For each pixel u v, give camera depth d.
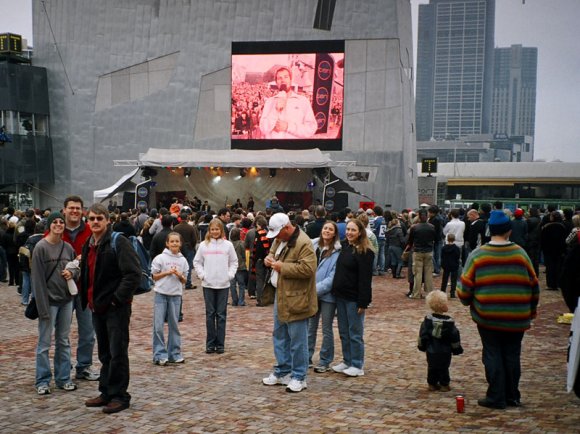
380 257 18.09
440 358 6.50
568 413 5.69
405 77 37.16
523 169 61.69
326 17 35.88
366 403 6.16
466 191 63.09
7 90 38.00
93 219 5.92
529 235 17.09
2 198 39.12
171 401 6.24
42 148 39.06
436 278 17.55
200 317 11.52
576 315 5.20
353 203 36.09
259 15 36.31
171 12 37.41
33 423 5.54
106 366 6.16
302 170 32.78
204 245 8.57
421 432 5.23
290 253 6.64
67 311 6.68
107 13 38.28
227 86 36.75
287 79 36.03
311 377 7.25
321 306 7.58
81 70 38.72
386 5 35.59
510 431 5.19
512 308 5.75
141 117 37.91
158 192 32.66
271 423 5.54
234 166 28.34
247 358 8.23
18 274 16.02
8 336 9.67
